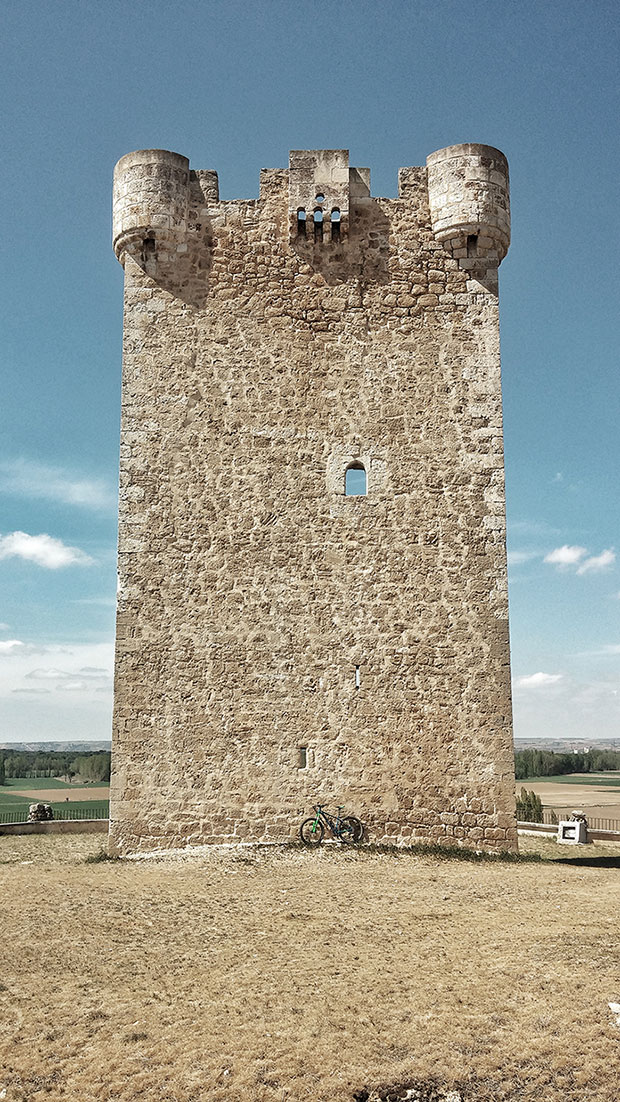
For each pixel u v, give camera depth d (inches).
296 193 712.4
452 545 664.4
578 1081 277.1
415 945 395.5
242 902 474.9
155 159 706.8
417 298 701.3
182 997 343.9
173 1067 291.3
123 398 684.7
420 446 679.7
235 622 653.9
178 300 700.0
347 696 645.3
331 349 695.1
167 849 625.3
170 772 634.8
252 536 666.2
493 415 682.8
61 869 579.8
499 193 704.4
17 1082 286.5
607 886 518.9
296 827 629.9
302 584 660.1
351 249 709.3
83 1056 300.5
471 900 476.4
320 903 471.5
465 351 693.3
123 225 703.1
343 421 684.7
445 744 637.9
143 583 657.6
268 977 360.2
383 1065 288.5
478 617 653.3
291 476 675.4
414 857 597.3
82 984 358.9
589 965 355.6
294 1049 299.0
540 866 590.9
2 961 385.7
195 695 644.1
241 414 684.1
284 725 641.0
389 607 656.4
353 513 670.5
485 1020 312.3
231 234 711.7
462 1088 277.6
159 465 675.4
